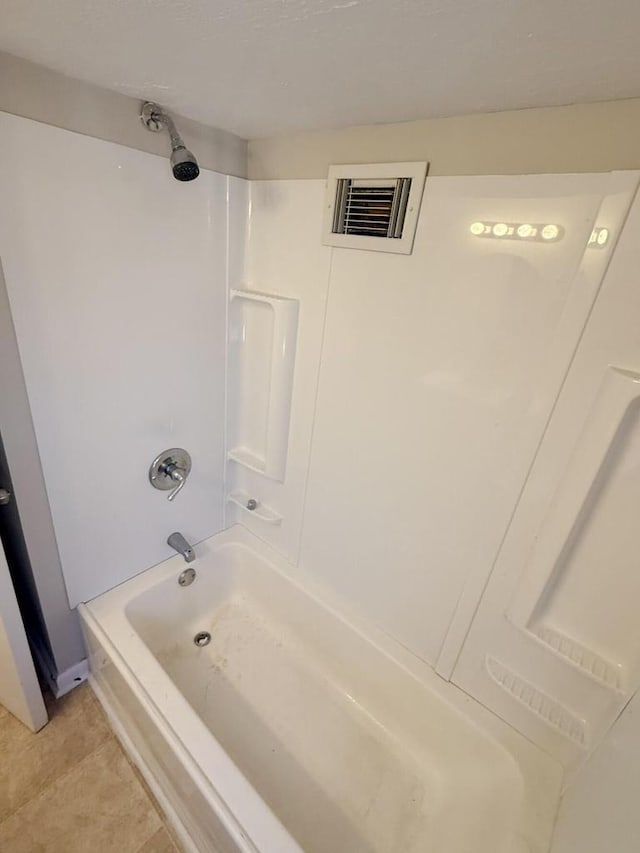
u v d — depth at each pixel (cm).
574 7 44
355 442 124
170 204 110
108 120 92
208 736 101
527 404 89
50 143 86
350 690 144
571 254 78
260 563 163
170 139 101
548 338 84
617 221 72
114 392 117
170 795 114
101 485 124
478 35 53
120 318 110
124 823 114
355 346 115
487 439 97
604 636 91
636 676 83
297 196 114
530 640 102
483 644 113
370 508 128
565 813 88
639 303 73
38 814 115
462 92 72
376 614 138
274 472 149
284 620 162
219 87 82
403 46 58
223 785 92
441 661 124
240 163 121
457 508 108
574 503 85
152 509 143
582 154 73
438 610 120
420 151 90
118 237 103
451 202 89
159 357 124
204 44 64
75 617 135
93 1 53
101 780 122
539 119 76
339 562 144
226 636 162
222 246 126
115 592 140
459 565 112
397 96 77
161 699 108
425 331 100
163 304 118
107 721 136
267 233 125
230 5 51
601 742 87
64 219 92
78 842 110
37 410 102
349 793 119
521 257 83
